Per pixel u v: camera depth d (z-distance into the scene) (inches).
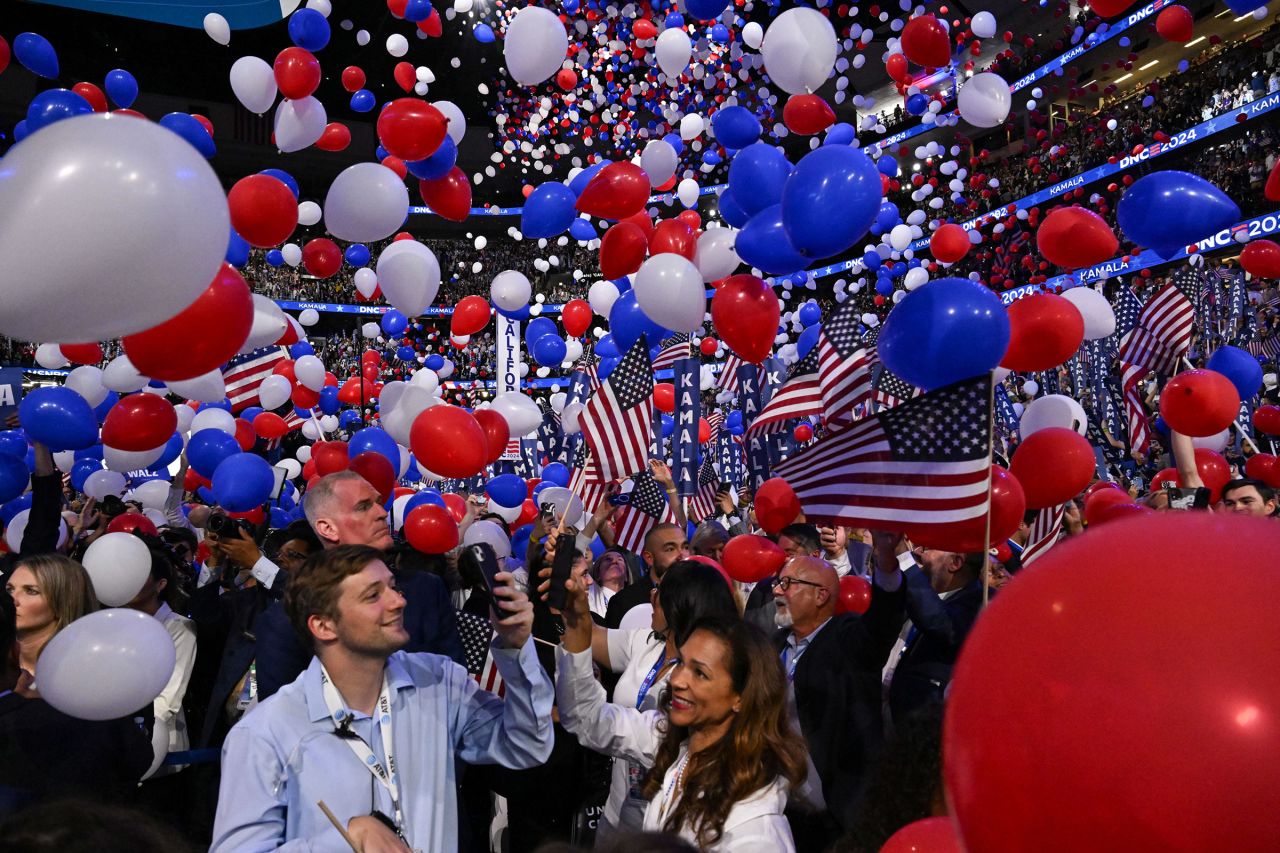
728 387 291.1
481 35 315.9
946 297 117.5
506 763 102.7
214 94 1133.7
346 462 205.8
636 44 411.5
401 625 97.0
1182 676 24.3
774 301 158.2
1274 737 23.2
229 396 242.1
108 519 230.8
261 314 176.6
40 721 102.7
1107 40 855.7
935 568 148.0
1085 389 399.9
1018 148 954.1
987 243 892.6
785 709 96.7
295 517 264.8
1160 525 28.4
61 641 101.5
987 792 27.0
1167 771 23.7
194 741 163.0
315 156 1198.9
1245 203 728.3
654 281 162.4
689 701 96.4
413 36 955.3
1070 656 26.0
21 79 999.0
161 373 111.9
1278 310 459.8
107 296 78.0
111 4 300.7
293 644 123.6
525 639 100.6
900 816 73.5
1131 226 154.5
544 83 638.5
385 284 178.1
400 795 95.2
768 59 171.8
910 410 122.0
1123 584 26.5
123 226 74.7
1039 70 896.3
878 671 128.0
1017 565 176.7
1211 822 23.3
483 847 150.9
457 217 177.6
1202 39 868.0
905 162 1037.2
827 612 142.0
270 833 89.2
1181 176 150.4
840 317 177.0
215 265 85.6
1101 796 24.4
